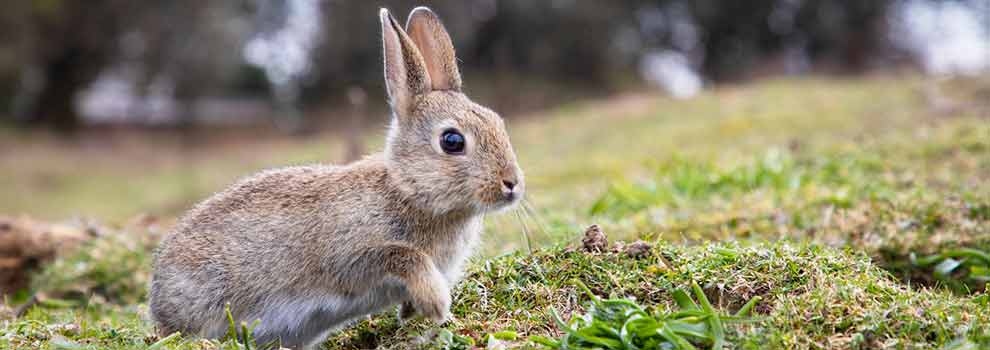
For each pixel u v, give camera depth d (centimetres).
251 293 124
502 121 125
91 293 151
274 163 411
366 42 700
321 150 427
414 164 122
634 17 745
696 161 193
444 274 125
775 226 145
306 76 743
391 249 121
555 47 727
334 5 704
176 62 677
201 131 702
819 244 136
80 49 673
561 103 674
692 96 380
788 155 177
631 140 284
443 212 122
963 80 298
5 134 638
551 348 115
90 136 673
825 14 679
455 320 122
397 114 124
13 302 154
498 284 124
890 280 124
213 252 124
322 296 123
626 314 116
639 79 751
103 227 168
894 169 166
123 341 123
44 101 698
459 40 684
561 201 173
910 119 228
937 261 135
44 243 161
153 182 453
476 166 122
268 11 728
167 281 125
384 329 124
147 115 742
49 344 119
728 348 114
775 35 723
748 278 121
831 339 114
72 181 476
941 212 143
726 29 731
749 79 675
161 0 653
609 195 164
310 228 123
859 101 296
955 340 112
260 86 823
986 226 140
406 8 682
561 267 124
